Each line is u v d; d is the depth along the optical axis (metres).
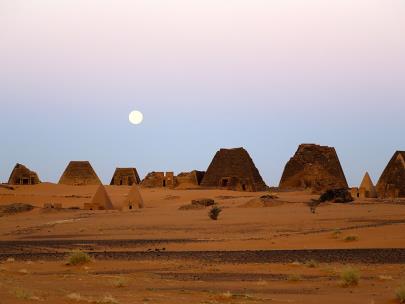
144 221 94.88
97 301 26.47
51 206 126.81
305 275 41.12
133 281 37.03
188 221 92.06
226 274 42.09
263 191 167.25
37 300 25.94
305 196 140.75
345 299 30.52
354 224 77.94
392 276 39.91
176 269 44.66
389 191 143.88
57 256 53.88
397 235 60.69
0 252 59.94
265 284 36.78
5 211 120.12
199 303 27.70
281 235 67.50
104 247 62.47
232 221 88.94
